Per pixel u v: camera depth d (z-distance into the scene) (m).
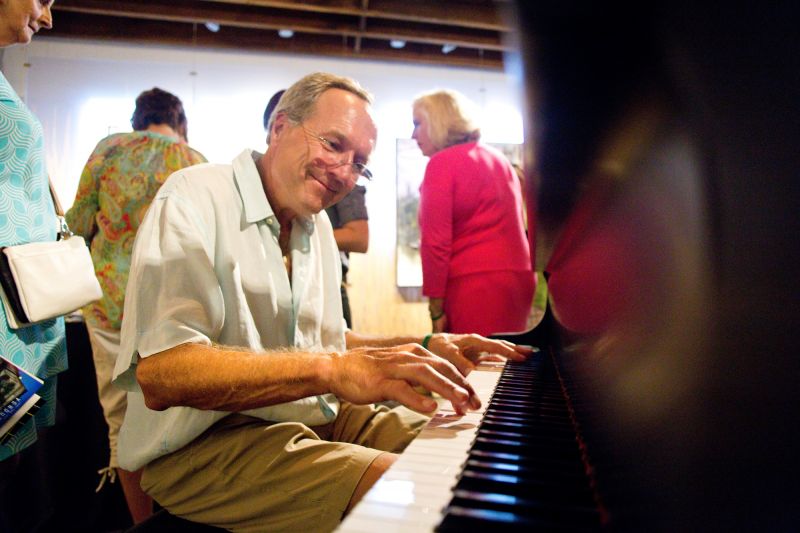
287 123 1.14
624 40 0.46
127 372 0.96
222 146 4.46
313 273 1.25
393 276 4.62
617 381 0.59
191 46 4.41
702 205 0.39
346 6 4.07
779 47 0.29
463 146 2.14
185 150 2.00
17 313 1.21
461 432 0.70
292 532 0.94
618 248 0.65
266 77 4.53
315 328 1.22
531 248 1.38
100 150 1.93
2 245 1.19
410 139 4.68
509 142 4.75
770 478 0.30
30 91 4.18
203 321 0.94
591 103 0.60
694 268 0.41
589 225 0.84
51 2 1.28
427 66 4.73
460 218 2.11
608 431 0.58
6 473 1.40
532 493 0.50
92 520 2.22
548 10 0.43
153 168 1.93
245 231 1.10
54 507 2.14
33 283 1.20
